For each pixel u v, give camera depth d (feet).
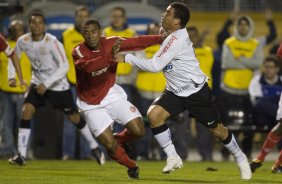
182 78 94.68
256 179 101.86
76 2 187.83
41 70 122.21
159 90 147.23
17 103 143.84
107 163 134.00
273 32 172.04
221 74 151.74
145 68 92.53
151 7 177.47
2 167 118.93
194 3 200.95
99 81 94.48
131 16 175.94
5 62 142.51
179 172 114.42
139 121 95.71
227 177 105.60
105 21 172.76
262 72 149.79
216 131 97.09
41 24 120.67
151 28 142.00
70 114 125.49
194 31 144.77
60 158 149.89
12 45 142.00
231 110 152.25
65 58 121.60
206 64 146.20
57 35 171.22
